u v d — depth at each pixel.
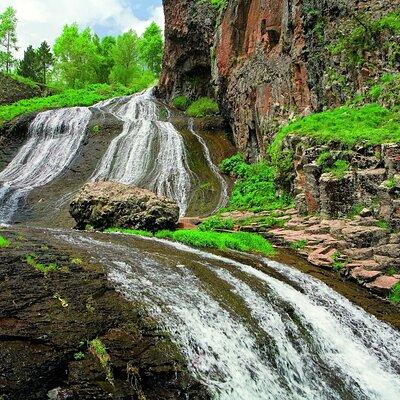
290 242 13.06
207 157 26.84
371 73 17.50
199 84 37.62
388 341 8.74
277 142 18.61
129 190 15.88
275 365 7.05
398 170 12.24
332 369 7.60
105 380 5.30
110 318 6.21
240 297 8.30
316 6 19.89
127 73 64.31
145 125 29.53
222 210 19.34
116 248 10.13
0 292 6.01
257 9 24.95
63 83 63.66
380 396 7.36
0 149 29.55
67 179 24.80
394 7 17.70
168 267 8.92
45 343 5.40
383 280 10.34
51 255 7.87
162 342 6.16
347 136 14.64
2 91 44.56
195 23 34.72
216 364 6.34
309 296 9.45
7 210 21.36
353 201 13.41
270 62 22.98
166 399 5.48
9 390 4.71
